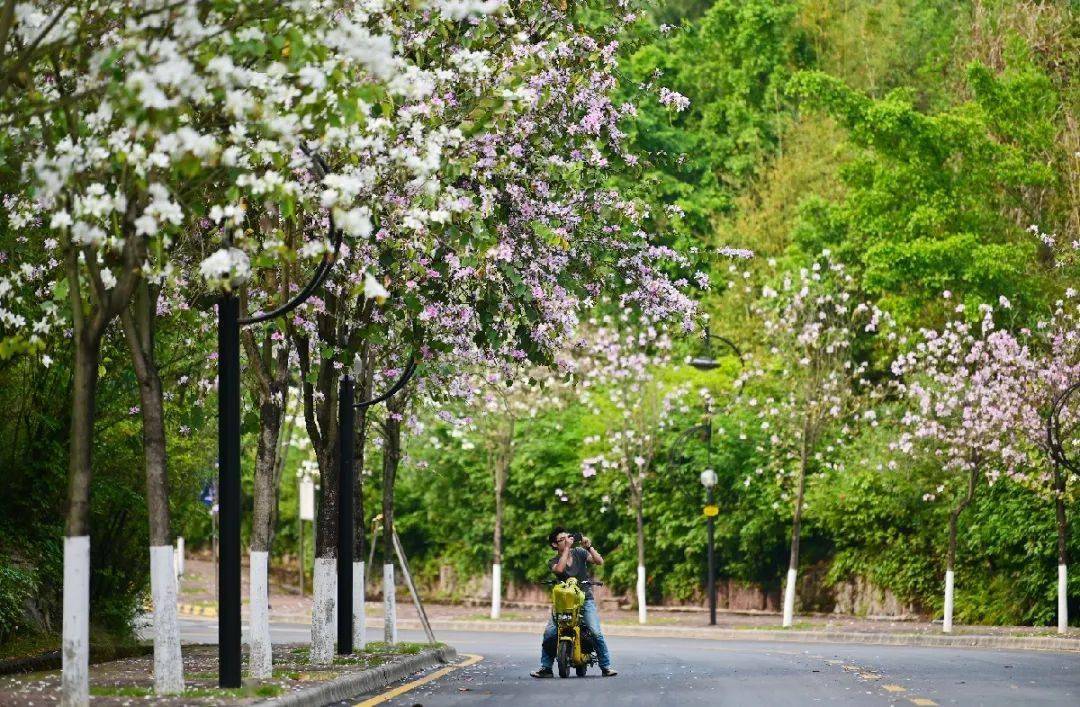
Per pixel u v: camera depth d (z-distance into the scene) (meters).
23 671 19.64
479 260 18.42
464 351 21.28
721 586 48.62
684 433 45.22
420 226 15.55
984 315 41.09
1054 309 41.72
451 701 16.83
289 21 12.42
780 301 43.72
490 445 47.69
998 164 43.09
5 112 12.62
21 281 15.13
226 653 16.16
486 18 17.23
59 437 24.66
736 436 46.81
